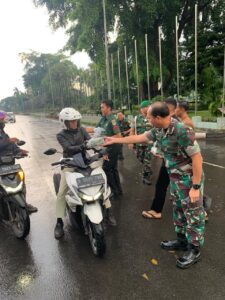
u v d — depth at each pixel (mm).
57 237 4668
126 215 5410
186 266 3686
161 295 3236
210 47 25750
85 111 44188
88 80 45344
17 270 3893
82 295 3330
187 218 3684
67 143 4500
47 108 75625
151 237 4539
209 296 3182
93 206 3883
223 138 13828
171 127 3383
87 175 4016
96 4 25812
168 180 5027
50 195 6871
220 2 27984
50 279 3654
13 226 4848
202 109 28016
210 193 6270
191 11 28719
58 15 35031
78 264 3939
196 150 3330
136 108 27266
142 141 3865
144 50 27812
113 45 30484
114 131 5977
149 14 26188
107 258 4027
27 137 20406
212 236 4426
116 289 3385
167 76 29688
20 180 4637
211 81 24391
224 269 3629
